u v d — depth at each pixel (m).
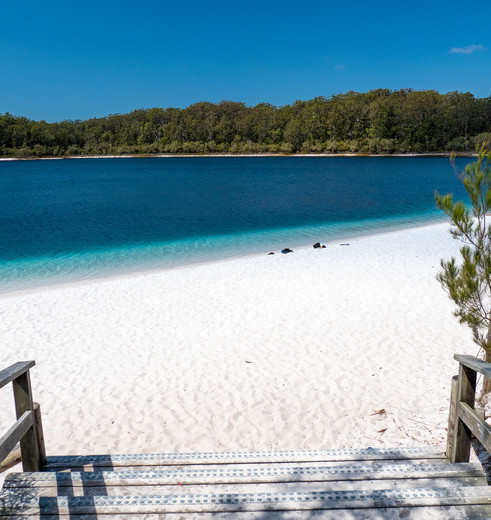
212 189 46.28
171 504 3.00
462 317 4.81
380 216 27.06
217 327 8.90
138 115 143.38
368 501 2.92
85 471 3.65
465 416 3.22
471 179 4.44
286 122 123.62
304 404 6.06
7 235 22.69
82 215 29.86
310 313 9.43
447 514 2.80
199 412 5.96
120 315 9.84
